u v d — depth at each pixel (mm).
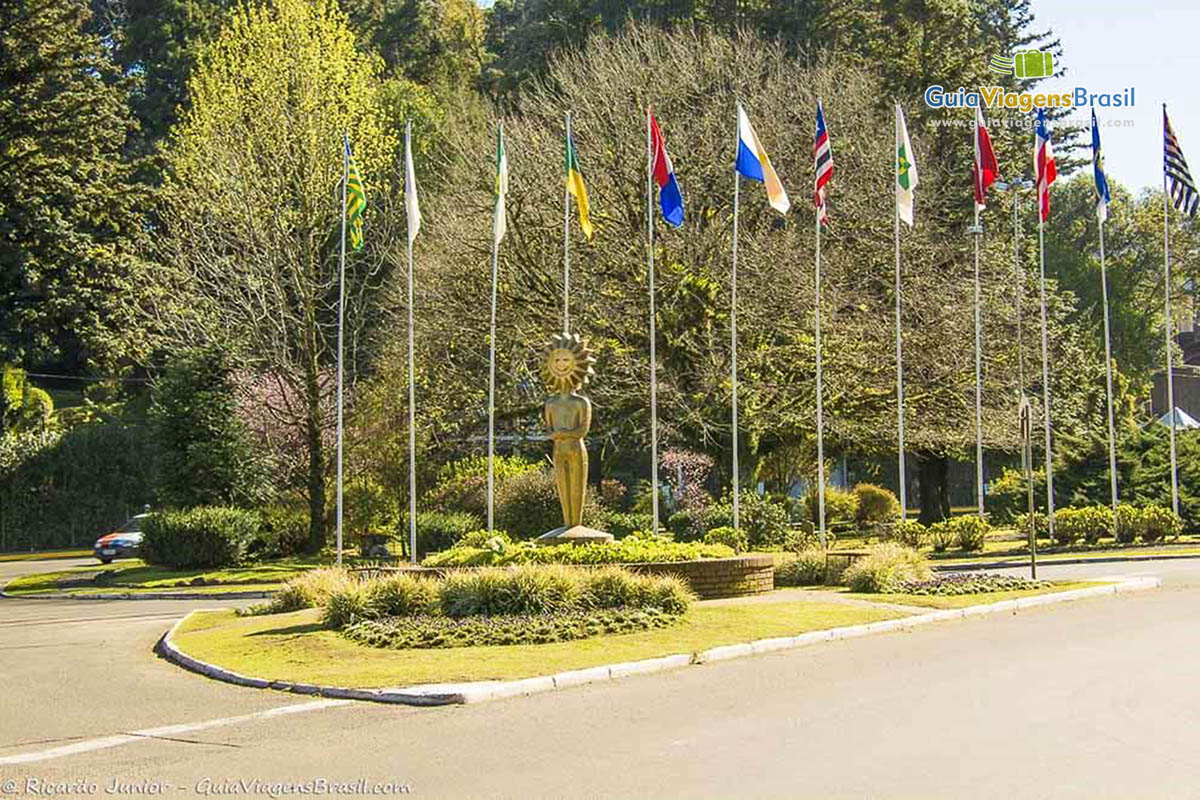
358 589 18594
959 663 14711
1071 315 68562
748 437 38281
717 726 11359
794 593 22500
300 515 38781
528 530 36938
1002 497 45625
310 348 38562
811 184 39969
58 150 49156
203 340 40906
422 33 72312
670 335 37844
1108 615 19281
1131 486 41969
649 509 41281
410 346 28656
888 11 52812
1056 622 18594
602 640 16453
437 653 15633
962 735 10727
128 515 57562
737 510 28156
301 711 12773
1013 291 42469
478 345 40781
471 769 9984
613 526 37188
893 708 11984
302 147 38750
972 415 40031
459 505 38688
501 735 11266
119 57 66750
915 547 35000
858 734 10852
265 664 15570
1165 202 37656
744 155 27688
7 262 46969
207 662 16016
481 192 41250
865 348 38406
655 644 16109
